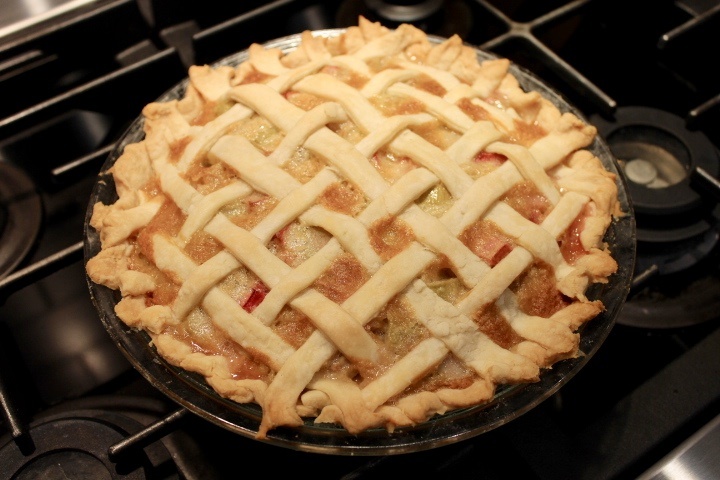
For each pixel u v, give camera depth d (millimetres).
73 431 425
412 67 467
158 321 398
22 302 496
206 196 416
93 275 414
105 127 558
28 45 540
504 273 396
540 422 427
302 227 409
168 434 417
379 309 388
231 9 604
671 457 408
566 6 555
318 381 384
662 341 486
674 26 583
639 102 584
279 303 390
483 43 591
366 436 376
